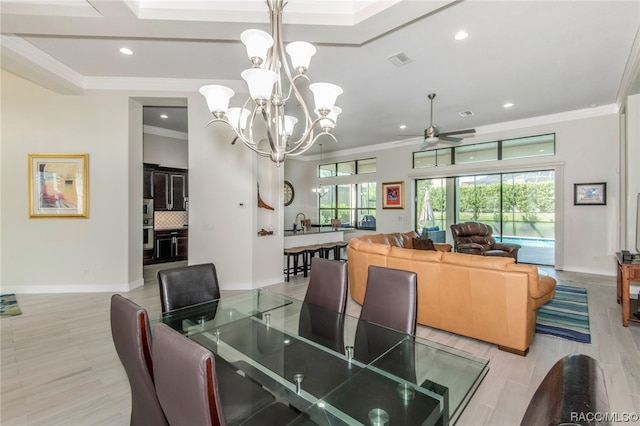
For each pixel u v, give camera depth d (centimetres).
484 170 664
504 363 246
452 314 294
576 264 562
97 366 243
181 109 576
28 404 197
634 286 434
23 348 272
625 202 471
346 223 962
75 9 258
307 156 1043
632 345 272
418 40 321
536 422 75
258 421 135
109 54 365
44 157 442
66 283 447
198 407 83
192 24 273
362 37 292
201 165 458
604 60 364
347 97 484
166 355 94
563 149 570
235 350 199
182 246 727
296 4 267
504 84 435
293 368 178
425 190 793
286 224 1007
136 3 259
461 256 291
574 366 90
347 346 203
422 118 600
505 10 271
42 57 366
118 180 453
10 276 440
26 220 441
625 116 452
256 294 308
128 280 457
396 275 213
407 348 193
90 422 181
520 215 658
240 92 459
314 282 261
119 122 451
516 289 255
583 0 258
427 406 144
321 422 135
